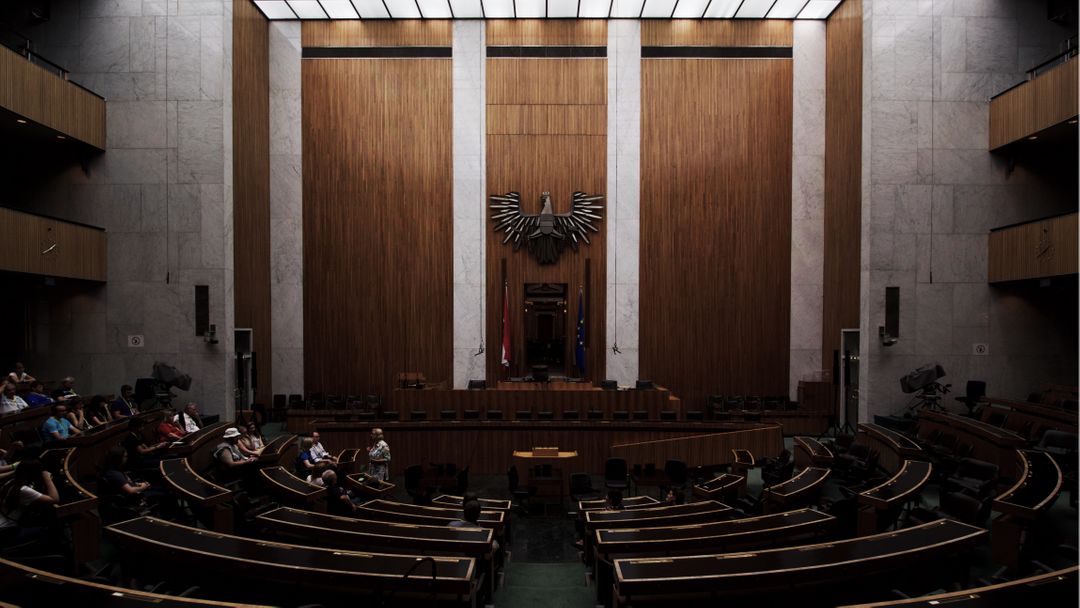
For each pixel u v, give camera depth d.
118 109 13.60
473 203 16.58
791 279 16.58
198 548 4.71
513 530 9.16
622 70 16.61
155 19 13.57
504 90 16.59
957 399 13.10
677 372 16.62
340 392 16.58
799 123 16.53
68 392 10.76
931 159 13.48
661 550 5.42
